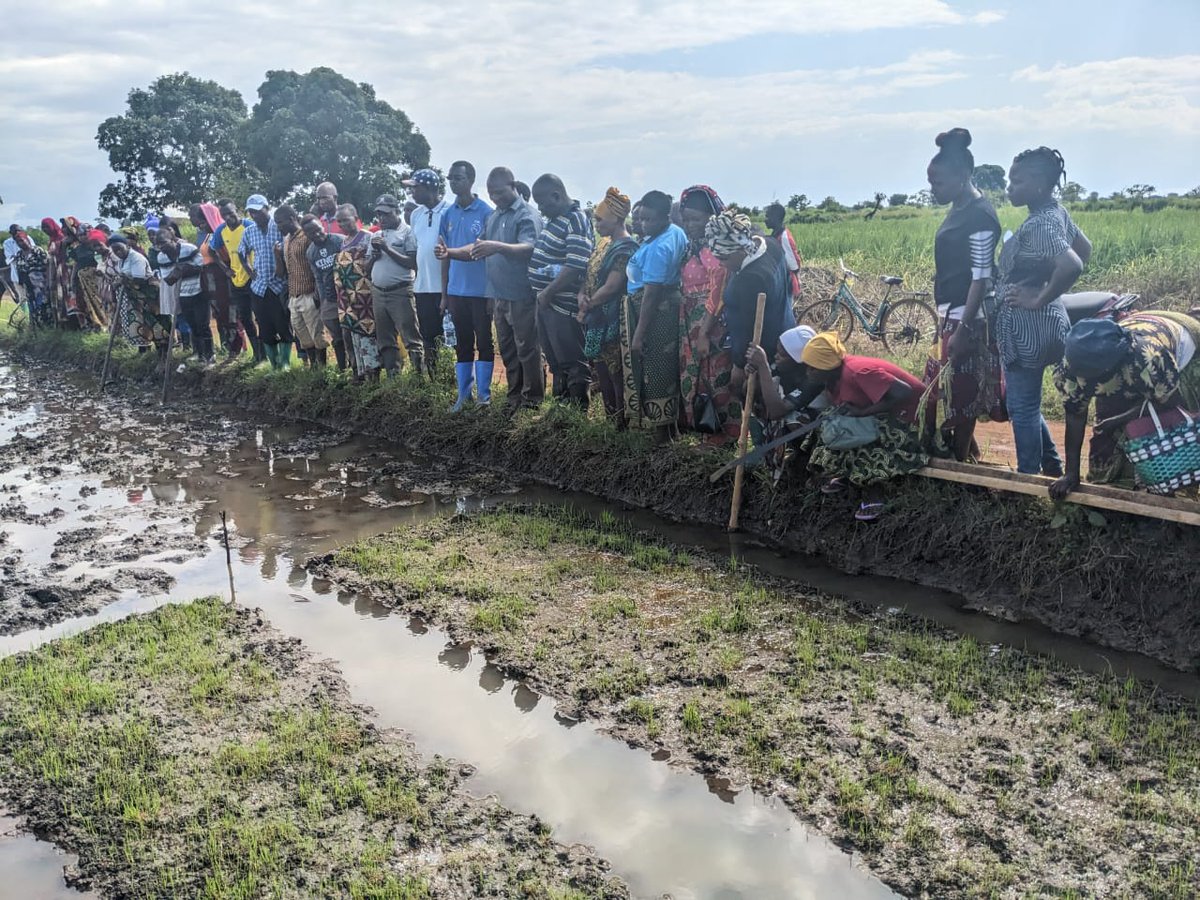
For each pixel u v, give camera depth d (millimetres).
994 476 5574
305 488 8297
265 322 11484
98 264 15562
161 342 13438
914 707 4387
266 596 5996
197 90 59312
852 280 12820
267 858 3555
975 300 5465
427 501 7812
